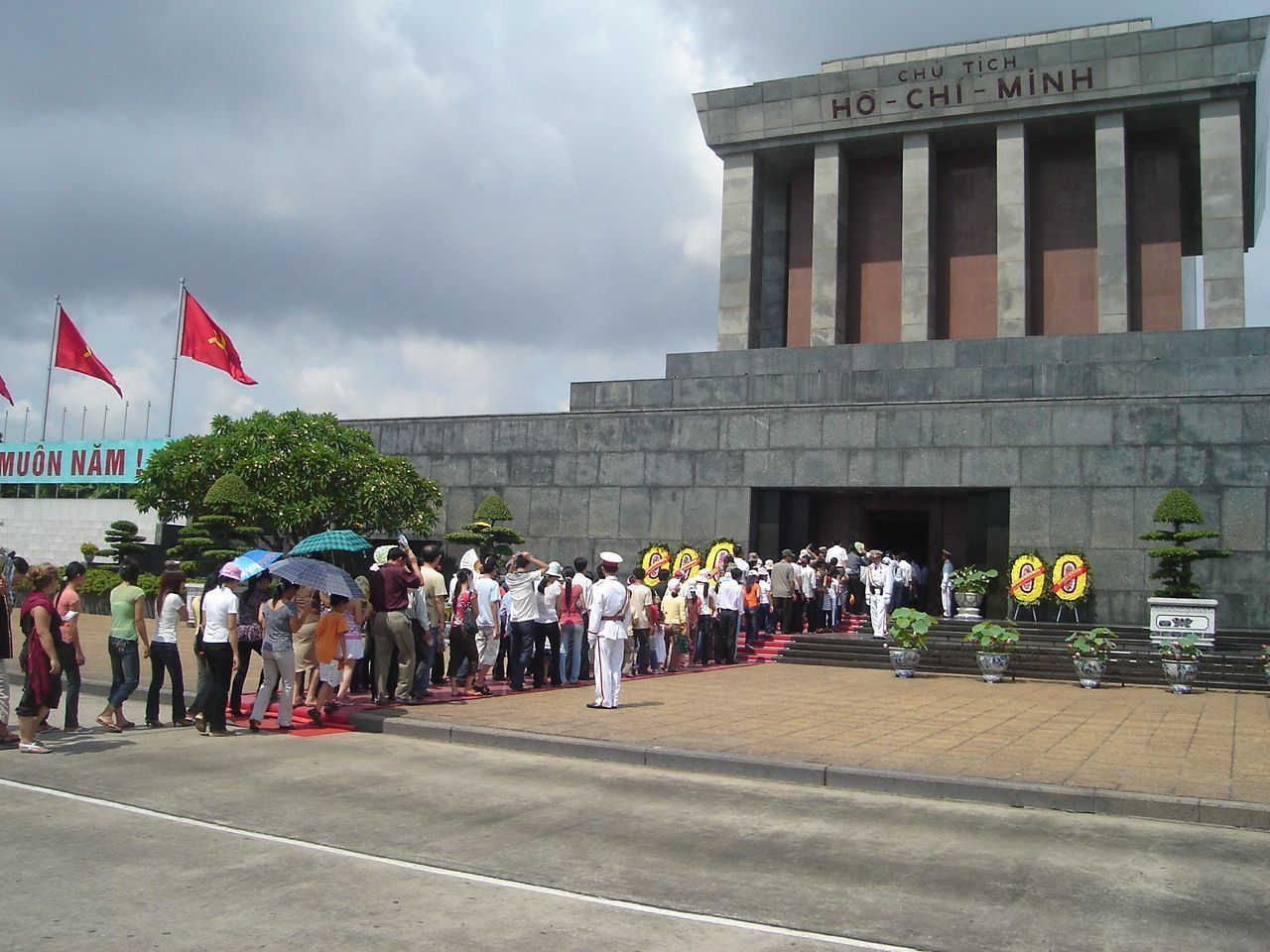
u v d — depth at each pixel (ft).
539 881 23.75
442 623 54.08
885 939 20.35
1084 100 107.65
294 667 44.34
